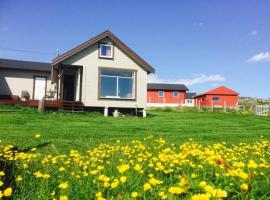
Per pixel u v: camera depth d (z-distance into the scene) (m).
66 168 5.28
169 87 55.34
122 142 9.35
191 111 33.09
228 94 54.03
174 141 9.94
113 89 22.42
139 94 22.84
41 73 31.66
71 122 15.48
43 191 3.80
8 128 12.27
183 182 3.53
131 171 4.54
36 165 5.45
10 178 4.25
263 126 16.38
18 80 30.95
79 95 22.45
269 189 3.59
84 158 6.07
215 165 4.54
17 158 5.74
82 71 22.27
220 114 27.41
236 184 3.75
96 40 21.95
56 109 21.86
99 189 3.80
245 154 6.65
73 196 3.68
